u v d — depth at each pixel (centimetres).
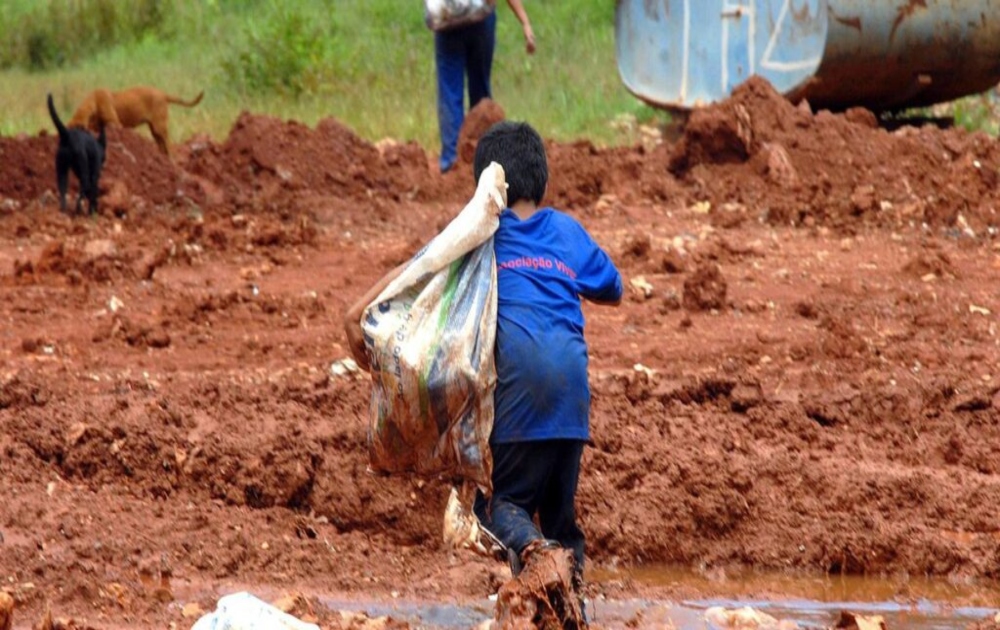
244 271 4128
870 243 4503
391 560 2311
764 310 3653
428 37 8762
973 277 4028
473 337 1706
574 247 1823
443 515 2409
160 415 2645
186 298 3650
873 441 2742
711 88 6425
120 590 2081
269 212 4988
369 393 2786
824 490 2488
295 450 2527
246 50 8531
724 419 2756
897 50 5847
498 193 1759
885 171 4984
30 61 9825
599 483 2478
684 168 5266
